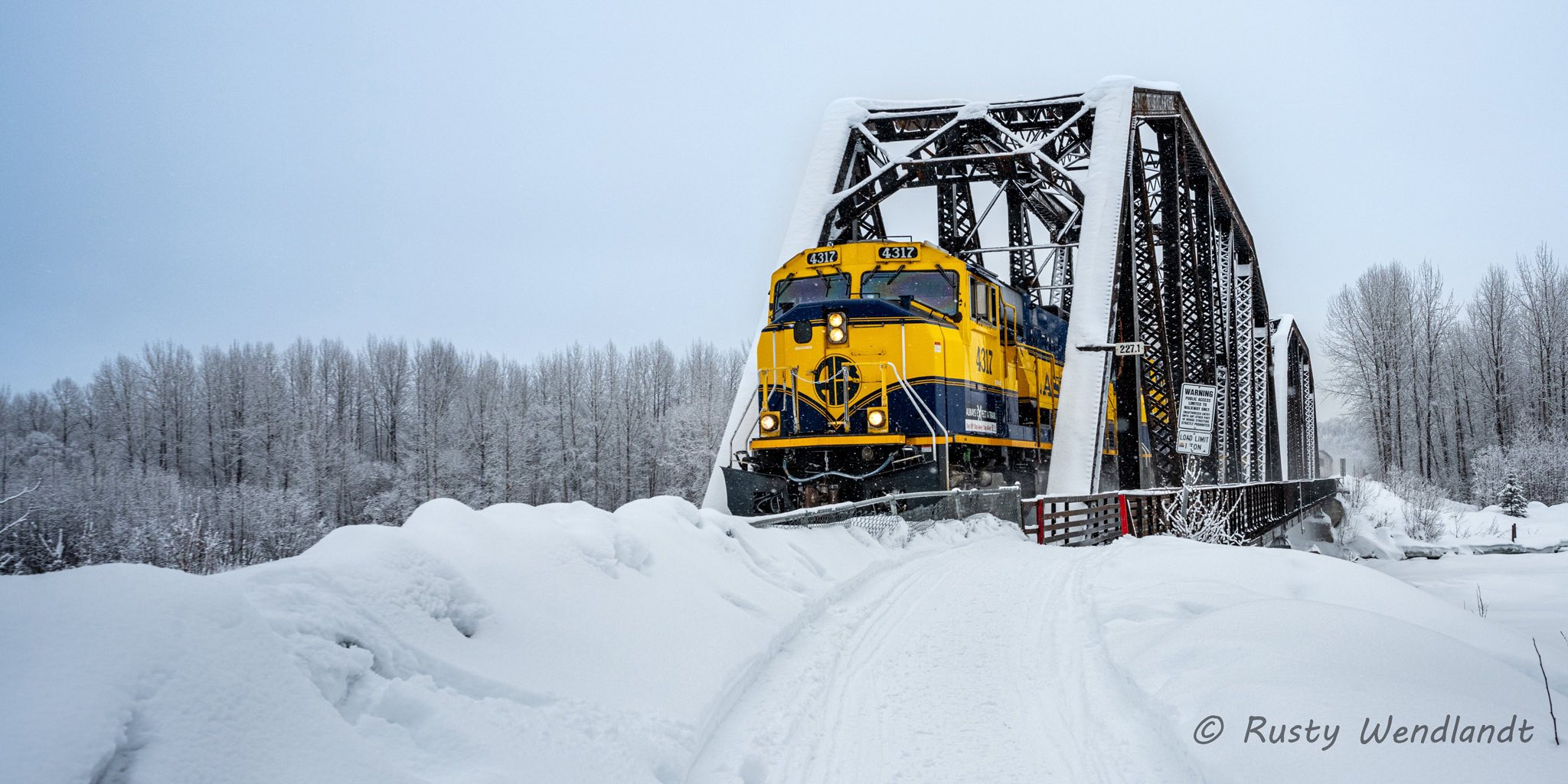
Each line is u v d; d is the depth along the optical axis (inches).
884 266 708.7
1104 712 240.7
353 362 3314.5
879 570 450.0
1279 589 398.9
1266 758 176.7
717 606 279.1
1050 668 288.4
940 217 984.3
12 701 101.0
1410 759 171.2
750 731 219.8
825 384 669.3
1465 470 2669.8
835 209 886.4
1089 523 751.1
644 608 242.2
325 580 163.3
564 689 185.6
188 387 2728.8
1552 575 749.3
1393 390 2733.8
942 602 390.6
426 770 141.1
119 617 117.4
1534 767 170.2
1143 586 397.1
